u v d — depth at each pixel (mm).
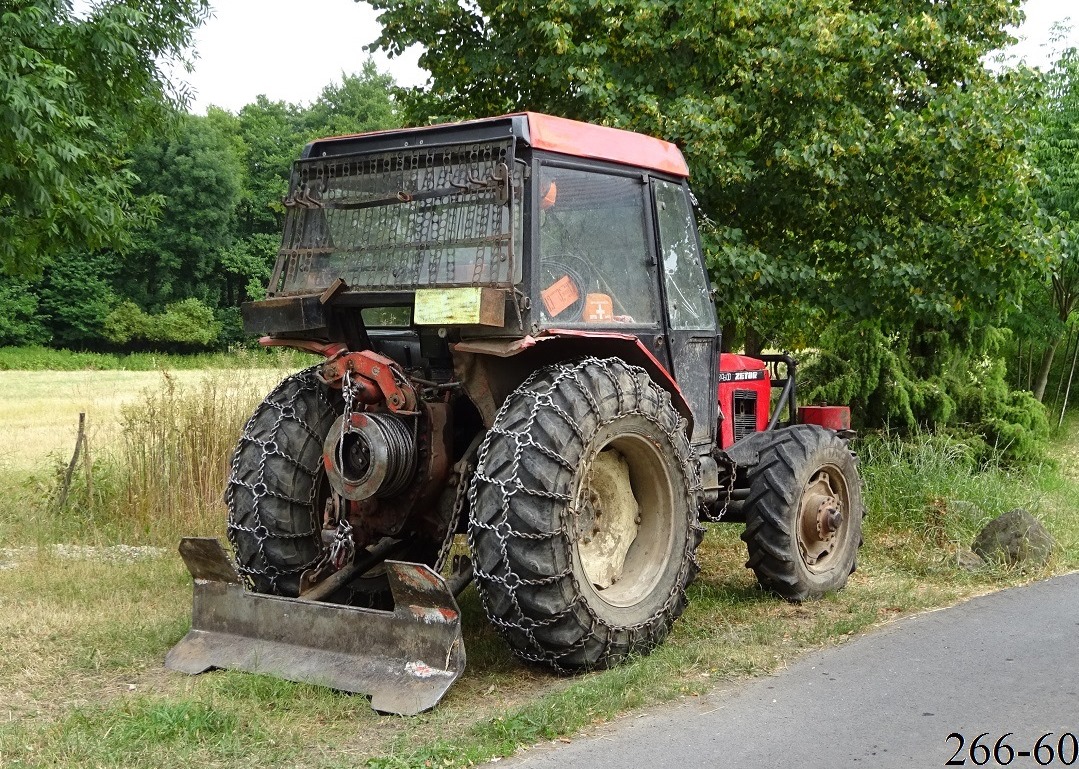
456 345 4586
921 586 6418
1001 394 10828
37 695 4371
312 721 4035
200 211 46031
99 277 45406
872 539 7578
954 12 8961
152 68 11312
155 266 46938
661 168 5551
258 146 53969
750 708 4160
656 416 4934
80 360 39250
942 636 5176
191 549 4832
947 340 10805
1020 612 5645
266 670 4473
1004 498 8305
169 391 8531
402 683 4219
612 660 4695
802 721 4004
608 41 8695
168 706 4000
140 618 5461
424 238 4773
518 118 4688
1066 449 13445
